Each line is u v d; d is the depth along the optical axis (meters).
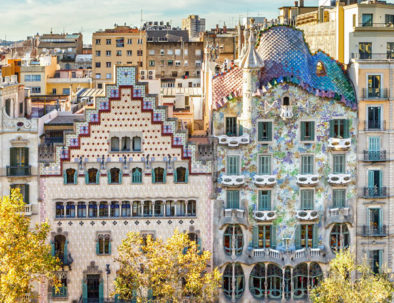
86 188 77.69
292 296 79.25
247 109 77.44
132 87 76.94
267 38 80.88
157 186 78.00
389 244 81.00
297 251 78.75
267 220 78.44
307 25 105.44
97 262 78.19
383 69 79.31
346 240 80.62
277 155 78.69
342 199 80.38
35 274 76.88
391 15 90.94
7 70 158.50
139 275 72.62
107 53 189.62
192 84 174.25
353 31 87.81
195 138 84.75
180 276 72.62
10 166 76.88
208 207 78.31
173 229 78.44
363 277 73.25
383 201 80.50
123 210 78.44
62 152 77.25
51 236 77.62
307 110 78.56
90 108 77.00
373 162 79.81
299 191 79.25
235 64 81.88
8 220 69.38
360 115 79.38
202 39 195.00
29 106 87.38
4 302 67.56
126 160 77.62
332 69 81.81
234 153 78.19
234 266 78.75
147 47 191.00
